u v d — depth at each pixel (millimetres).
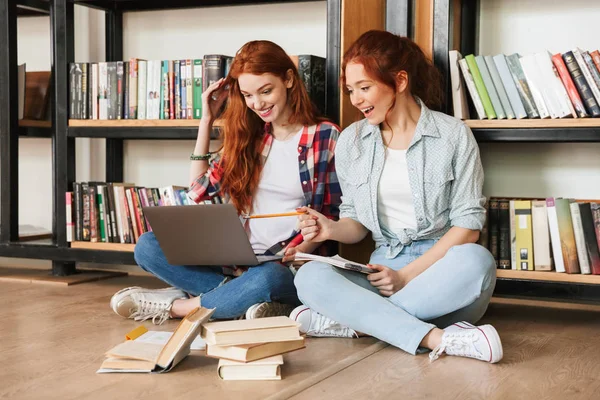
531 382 1562
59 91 2838
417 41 2449
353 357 1750
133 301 2143
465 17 2594
